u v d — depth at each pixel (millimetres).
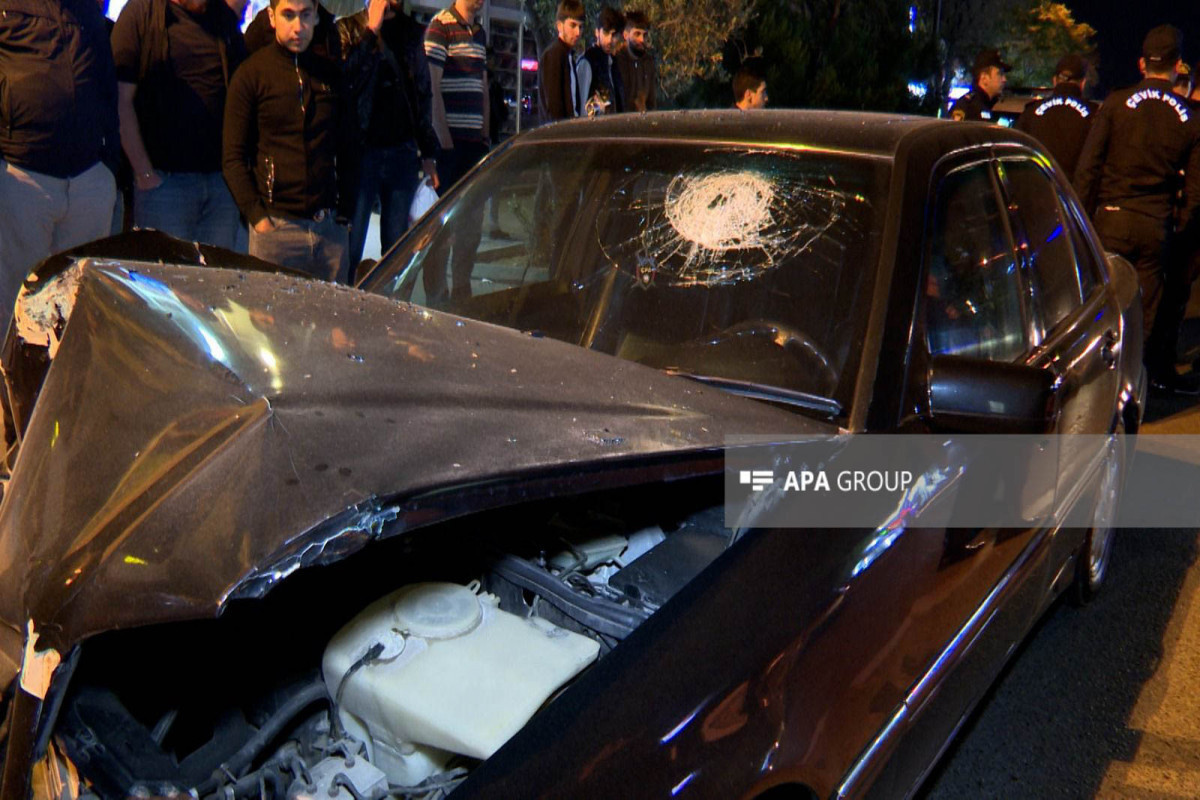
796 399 2188
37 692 1342
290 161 4570
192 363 1752
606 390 1961
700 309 2490
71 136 4336
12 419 2330
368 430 1593
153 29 4598
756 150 2729
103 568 1406
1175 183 5977
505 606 1945
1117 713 3270
